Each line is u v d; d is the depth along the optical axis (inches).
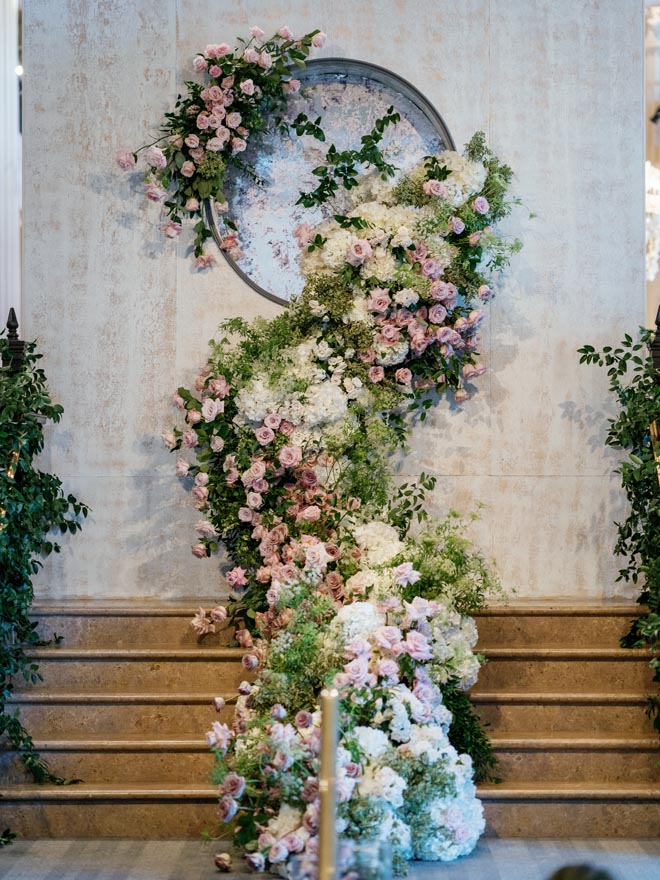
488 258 226.4
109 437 225.9
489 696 193.2
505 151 228.1
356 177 229.5
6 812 180.2
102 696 193.3
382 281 216.8
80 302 226.7
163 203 227.1
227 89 223.6
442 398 226.5
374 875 114.0
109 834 180.2
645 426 204.7
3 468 193.8
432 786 165.5
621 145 228.2
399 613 180.9
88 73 228.1
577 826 179.8
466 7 229.0
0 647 191.5
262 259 229.8
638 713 193.9
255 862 154.6
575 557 225.3
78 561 225.1
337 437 211.3
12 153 287.3
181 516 225.1
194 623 203.3
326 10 229.6
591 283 227.3
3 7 286.5
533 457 226.4
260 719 167.6
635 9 228.7
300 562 196.7
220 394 216.1
